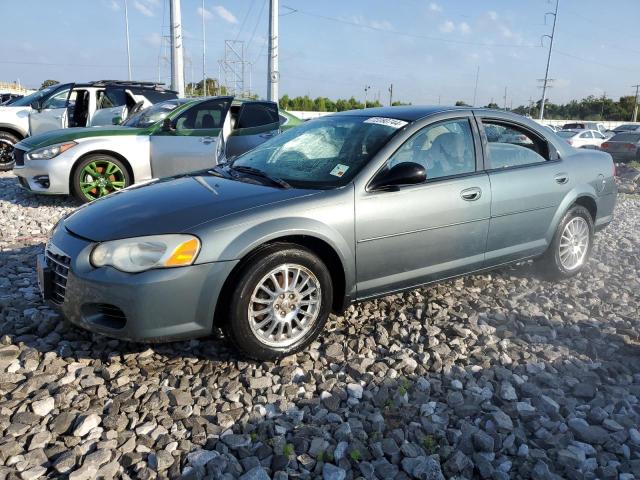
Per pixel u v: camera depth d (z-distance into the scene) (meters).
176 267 2.85
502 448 2.50
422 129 3.71
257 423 2.61
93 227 3.09
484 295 4.28
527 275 4.77
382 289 3.54
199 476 2.24
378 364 3.15
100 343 3.30
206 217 3.00
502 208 3.99
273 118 8.38
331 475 2.28
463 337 3.54
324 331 3.58
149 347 3.26
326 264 3.40
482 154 3.97
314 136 4.01
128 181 7.61
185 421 2.59
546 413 2.77
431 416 2.69
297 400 2.82
